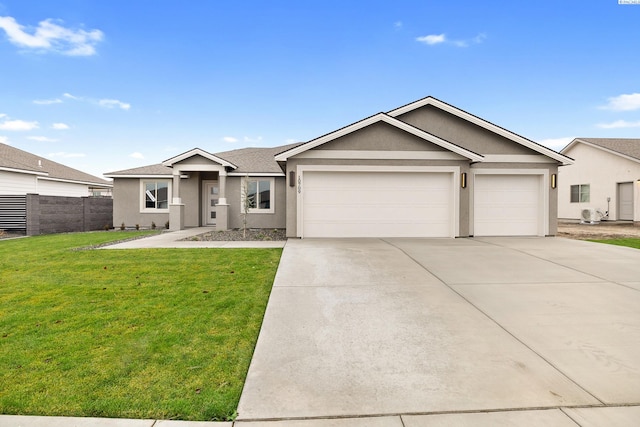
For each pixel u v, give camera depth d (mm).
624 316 4254
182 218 15305
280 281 5750
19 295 5105
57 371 2951
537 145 11438
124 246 9789
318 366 3092
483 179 11625
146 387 2719
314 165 10875
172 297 5004
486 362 3160
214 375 2916
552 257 7668
